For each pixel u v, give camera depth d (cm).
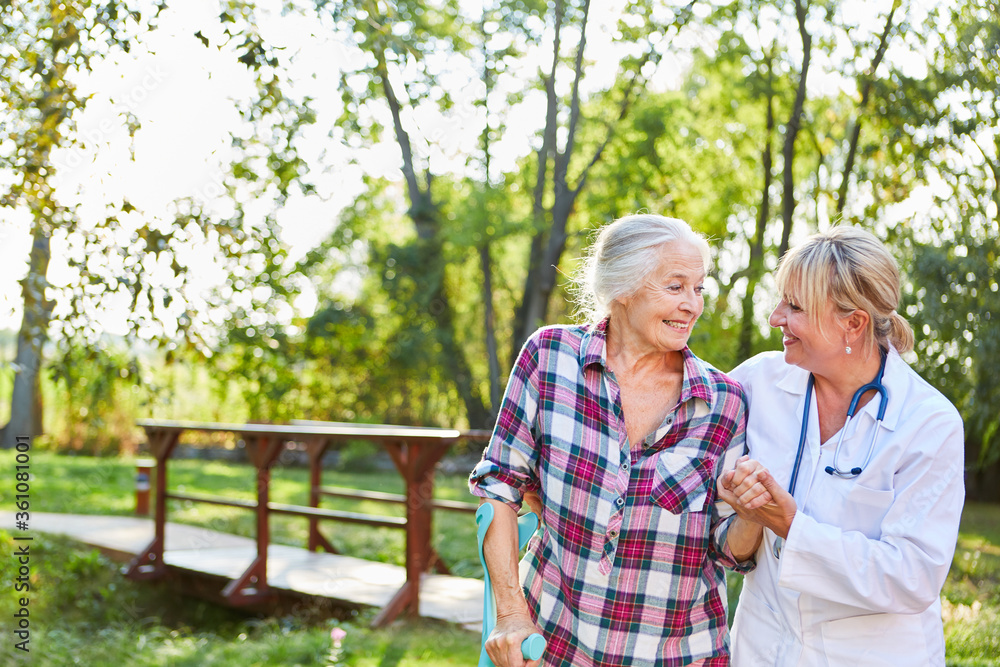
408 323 1886
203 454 1839
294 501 1204
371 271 1942
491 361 1878
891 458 176
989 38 529
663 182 1759
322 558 713
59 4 393
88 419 521
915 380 183
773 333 716
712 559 196
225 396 1341
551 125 1808
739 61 1575
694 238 195
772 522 175
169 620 643
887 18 957
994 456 699
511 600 189
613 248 197
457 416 2022
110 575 688
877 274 179
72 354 455
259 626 574
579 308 221
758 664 189
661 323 191
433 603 552
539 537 200
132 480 1353
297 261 584
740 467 174
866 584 167
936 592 169
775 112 1623
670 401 197
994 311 600
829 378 186
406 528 535
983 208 580
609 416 192
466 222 1756
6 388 1956
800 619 181
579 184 1844
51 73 406
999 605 459
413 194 1872
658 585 189
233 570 650
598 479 190
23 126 415
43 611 597
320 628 534
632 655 187
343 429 602
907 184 746
